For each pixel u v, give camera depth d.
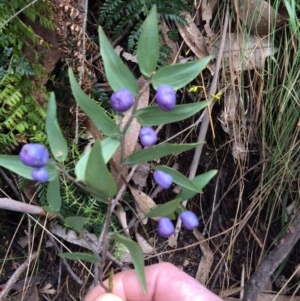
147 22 0.16
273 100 0.35
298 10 0.34
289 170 0.35
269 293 0.38
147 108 0.17
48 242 0.34
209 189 0.37
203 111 0.34
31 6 0.28
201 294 0.27
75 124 0.31
